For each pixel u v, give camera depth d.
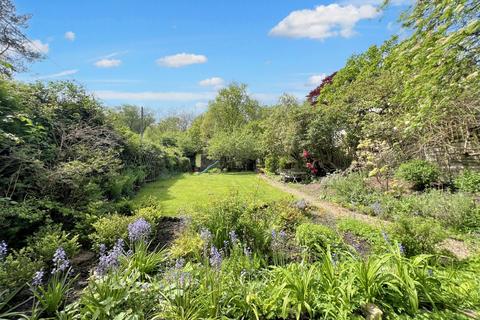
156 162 13.70
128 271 2.76
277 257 3.54
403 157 8.21
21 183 4.66
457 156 7.51
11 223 3.90
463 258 3.86
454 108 5.69
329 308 2.38
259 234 3.86
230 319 2.29
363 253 3.82
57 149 5.87
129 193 8.38
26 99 6.21
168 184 11.74
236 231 3.97
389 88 8.53
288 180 12.38
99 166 6.15
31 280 2.86
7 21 7.86
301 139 11.85
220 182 12.51
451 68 3.08
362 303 2.44
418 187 7.48
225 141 19.00
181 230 4.53
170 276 2.72
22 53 8.51
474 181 6.70
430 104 3.39
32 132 5.17
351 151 11.29
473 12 2.81
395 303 2.52
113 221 4.32
